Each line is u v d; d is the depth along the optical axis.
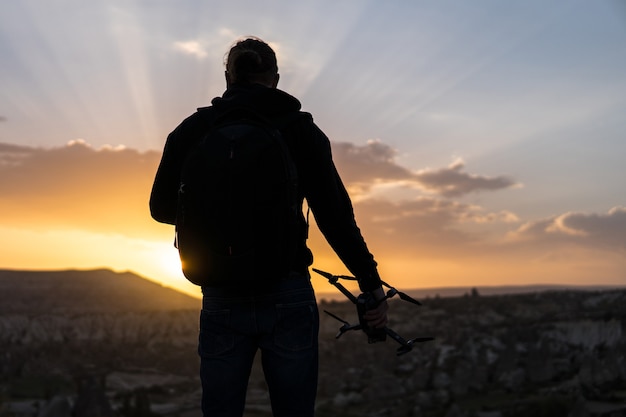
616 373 178.25
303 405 4.05
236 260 3.77
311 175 4.02
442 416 156.38
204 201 3.80
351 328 4.17
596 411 137.38
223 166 3.77
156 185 4.33
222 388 4.03
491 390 185.75
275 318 4.04
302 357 4.04
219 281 3.87
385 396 192.25
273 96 4.01
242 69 4.17
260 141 3.82
